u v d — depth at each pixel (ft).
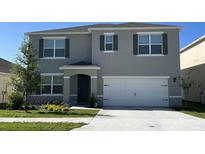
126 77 68.03
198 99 80.28
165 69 67.36
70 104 65.92
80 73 66.44
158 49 67.92
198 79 80.48
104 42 69.15
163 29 68.03
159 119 41.65
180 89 66.85
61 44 72.54
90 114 47.52
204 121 39.55
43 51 72.23
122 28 68.49
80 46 72.18
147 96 67.46
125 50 68.54
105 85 68.28
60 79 71.26
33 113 48.52
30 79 53.36
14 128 31.99
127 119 41.37
